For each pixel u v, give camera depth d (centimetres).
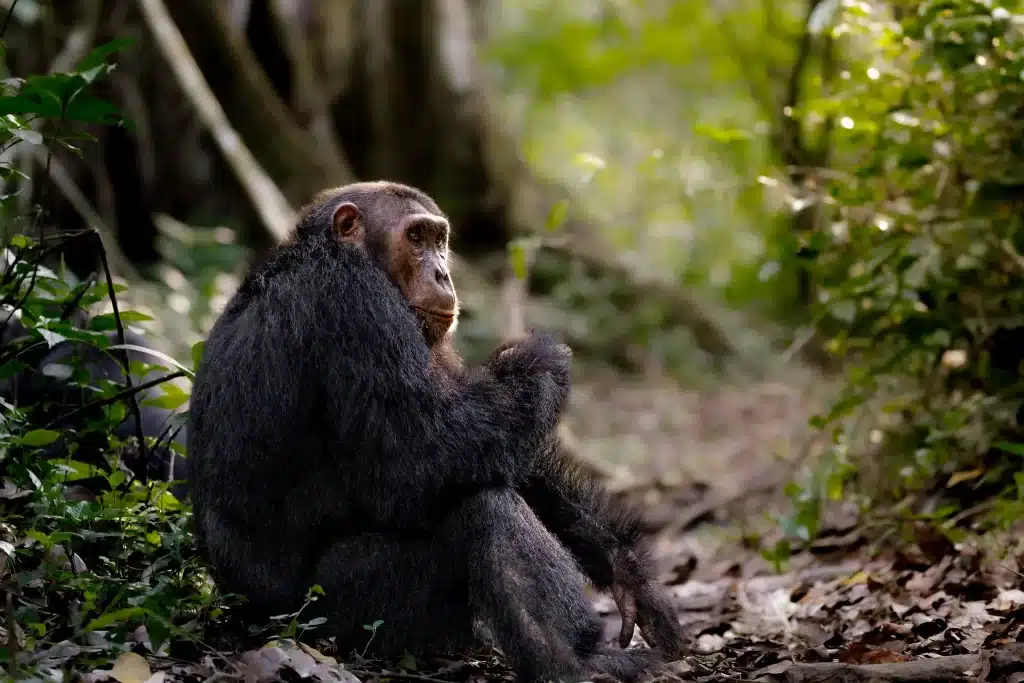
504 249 1800
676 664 527
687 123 2477
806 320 1520
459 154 1814
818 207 752
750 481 998
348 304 518
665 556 861
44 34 1270
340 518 524
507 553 499
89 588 475
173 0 1484
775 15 1822
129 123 545
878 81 705
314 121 1670
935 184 720
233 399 515
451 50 1831
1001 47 644
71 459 546
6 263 541
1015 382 700
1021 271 686
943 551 659
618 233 2188
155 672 456
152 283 1348
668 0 2355
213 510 523
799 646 563
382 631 521
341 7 1806
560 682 487
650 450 1276
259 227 1496
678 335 1745
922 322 696
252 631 519
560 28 2547
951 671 459
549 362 546
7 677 409
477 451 509
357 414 510
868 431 759
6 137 520
